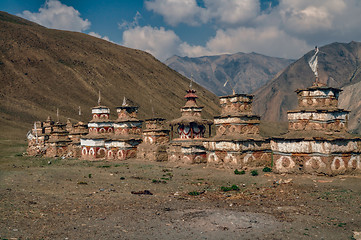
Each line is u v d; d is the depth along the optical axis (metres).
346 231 14.73
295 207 19.05
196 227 15.37
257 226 15.48
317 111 30.08
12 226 15.02
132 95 192.12
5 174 32.69
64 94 163.00
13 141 92.44
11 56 171.75
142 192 23.97
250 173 33.03
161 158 49.50
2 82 149.62
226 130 38.00
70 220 16.33
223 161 37.44
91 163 49.41
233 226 15.48
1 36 183.75
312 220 16.38
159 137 51.94
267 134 180.38
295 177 28.78
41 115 135.38
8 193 21.89
